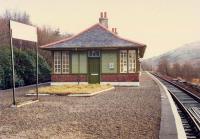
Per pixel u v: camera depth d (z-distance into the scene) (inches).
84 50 1200.2
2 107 613.6
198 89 1219.2
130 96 810.8
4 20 2513.5
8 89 1077.1
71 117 490.0
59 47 1186.6
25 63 1261.1
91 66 1198.9
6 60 1111.0
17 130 395.2
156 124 427.2
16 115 515.2
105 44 1178.6
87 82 1199.6
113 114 517.0
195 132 435.2
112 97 790.5
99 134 366.6
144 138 343.3
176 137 334.3
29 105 643.5
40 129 399.2
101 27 1207.6
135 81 1179.3
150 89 1039.0
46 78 1485.0
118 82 1184.8
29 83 1286.9
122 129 394.6
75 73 1205.1
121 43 1171.9
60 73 1210.6
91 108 591.8
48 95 855.1
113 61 1188.5
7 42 1931.6
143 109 573.3
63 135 362.6
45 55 1708.9
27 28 664.4
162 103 646.5
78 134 367.9
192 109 688.4
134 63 1180.5
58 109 580.4
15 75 1157.1
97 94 874.8
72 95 832.9
